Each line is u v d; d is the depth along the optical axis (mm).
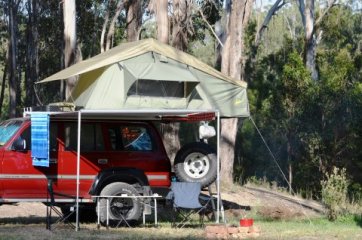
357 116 31609
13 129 14742
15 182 14391
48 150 13898
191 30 28766
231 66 28656
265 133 37750
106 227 14766
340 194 18547
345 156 31938
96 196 14711
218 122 15484
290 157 32875
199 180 15789
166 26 25750
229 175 28359
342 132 31609
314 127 31797
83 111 14289
